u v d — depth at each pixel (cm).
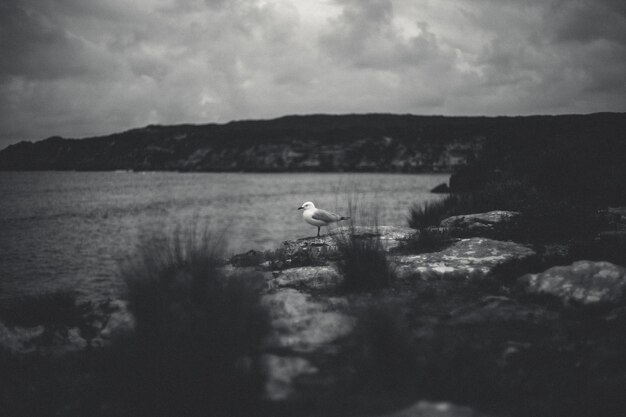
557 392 377
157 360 410
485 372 400
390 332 414
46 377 529
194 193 9662
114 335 529
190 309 468
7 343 637
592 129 2731
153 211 6062
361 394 376
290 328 514
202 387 394
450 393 373
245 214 5609
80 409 429
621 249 749
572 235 977
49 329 693
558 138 2902
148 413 401
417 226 1358
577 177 1573
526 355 441
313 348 466
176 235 617
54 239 3734
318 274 759
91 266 2678
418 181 12600
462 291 641
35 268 2627
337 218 1120
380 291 652
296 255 927
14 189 11025
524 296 606
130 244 3478
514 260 738
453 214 1371
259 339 470
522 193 1412
